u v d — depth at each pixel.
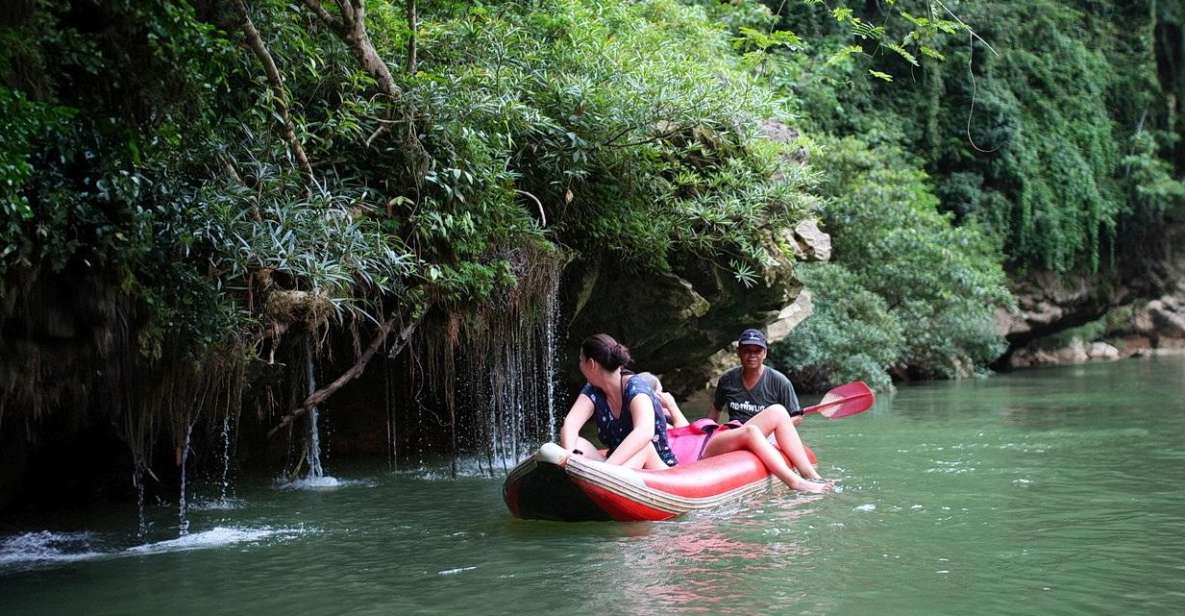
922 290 18.44
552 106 8.24
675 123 8.91
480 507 5.87
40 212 4.43
